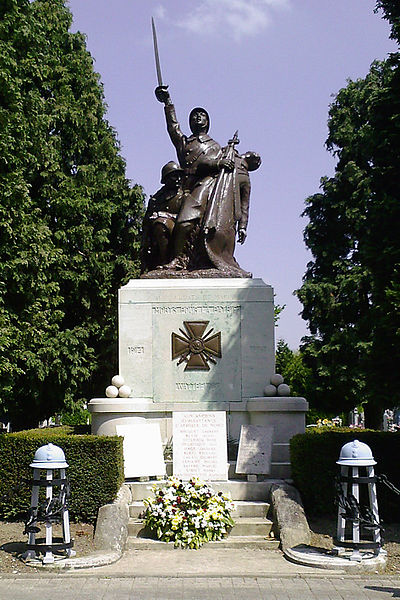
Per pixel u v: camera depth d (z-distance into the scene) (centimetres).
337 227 2933
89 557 815
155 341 1282
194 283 1311
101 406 1188
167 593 706
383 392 1115
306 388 2827
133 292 1295
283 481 1088
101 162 2462
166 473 1127
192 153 1452
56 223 2262
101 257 2353
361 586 730
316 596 694
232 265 1387
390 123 1212
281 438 1177
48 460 826
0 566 796
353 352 2691
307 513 1010
